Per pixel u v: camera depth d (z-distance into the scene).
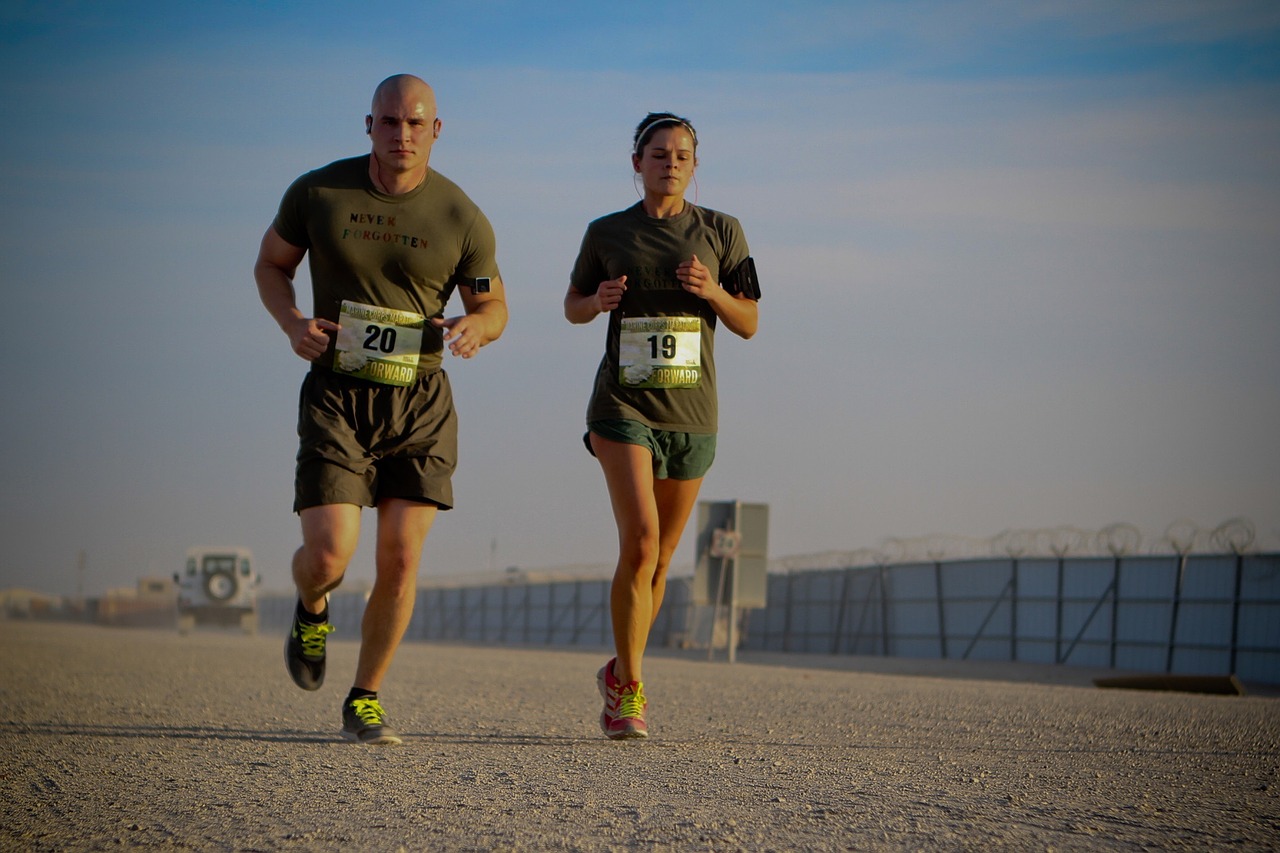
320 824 7.29
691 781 8.96
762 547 46.56
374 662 11.94
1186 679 36.38
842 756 10.75
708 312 12.59
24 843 6.89
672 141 12.43
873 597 79.31
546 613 103.56
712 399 12.59
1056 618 64.81
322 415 11.27
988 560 69.56
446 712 15.34
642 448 12.12
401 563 11.72
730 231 12.73
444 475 11.77
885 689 22.53
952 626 72.12
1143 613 59.72
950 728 13.83
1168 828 7.23
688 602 89.62
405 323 11.38
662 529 12.96
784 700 18.33
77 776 9.46
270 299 11.40
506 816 7.44
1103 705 18.44
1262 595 53.56
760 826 7.06
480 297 11.88
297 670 12.36
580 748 11.29
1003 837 6.79
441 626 123.06
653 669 32.16
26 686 20.09
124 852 6.62
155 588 170.38
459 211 11.59
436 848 6.52
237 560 84.56
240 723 13.85
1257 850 6.67
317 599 11.86
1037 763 10.48
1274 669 52.66
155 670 25.44
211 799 8.30
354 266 11.29
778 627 88.81
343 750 11.06
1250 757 11.36
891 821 7.26
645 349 12.24
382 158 11.15
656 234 12.50
